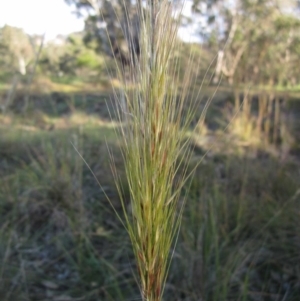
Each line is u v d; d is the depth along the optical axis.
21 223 3.55
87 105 7.90
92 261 3.01
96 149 4.94
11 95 5.88
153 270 1.13
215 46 7.16
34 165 4.20
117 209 3.77
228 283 2.75
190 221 3.36
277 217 3.39
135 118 1.06
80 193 3.71
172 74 1.04
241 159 4.59
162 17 1.00
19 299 2.72
